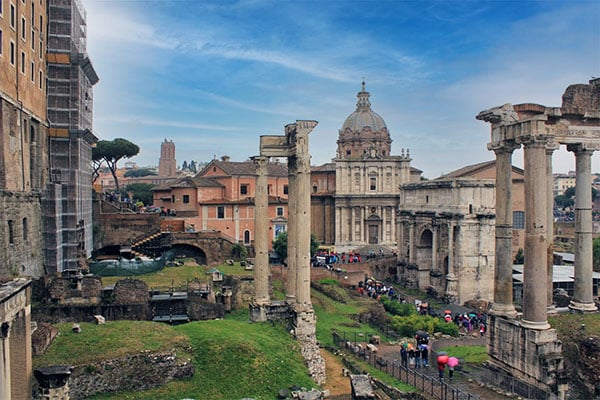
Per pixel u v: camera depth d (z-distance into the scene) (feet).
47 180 184.96
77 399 90.43
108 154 402.93
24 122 156.87
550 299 124.77
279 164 406.00
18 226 147.95
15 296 77.92
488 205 268.00
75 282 140.26
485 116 118.11
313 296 216.33
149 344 102.89
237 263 247.09
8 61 142.10
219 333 115.44
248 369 104.68
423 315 213.05
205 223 311.27
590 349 102.68
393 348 155.22
